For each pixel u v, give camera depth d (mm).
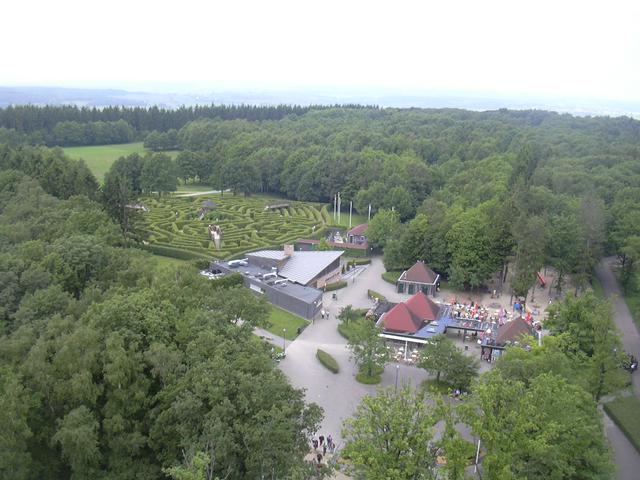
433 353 90000
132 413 61000
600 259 151375
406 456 51594
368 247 173125
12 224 115812
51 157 189750
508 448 51656
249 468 56000
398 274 150125
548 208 153875
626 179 188125
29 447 58719
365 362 93500
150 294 75312
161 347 62719
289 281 132500
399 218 185625
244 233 173125
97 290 81812
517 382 57781
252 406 58156
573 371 74625
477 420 53219
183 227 175500
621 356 80188
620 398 82375
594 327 80000
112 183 149000
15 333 69250
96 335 63438
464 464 52812
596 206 139625
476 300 134875
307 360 101125
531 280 126688
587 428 59844
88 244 97062
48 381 58531
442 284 145750
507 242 135375
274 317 120312
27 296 81625
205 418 57000
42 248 95688
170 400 60062
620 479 69875
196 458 48062
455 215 151250
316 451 73438
